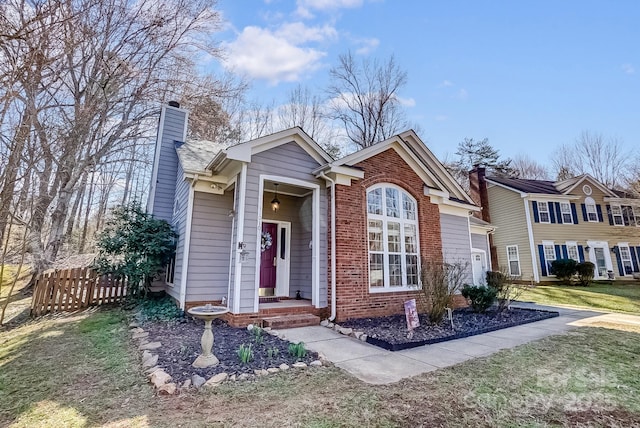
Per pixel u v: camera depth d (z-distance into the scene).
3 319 7.79
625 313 10.34
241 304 6.74
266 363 4.48
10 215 7.19
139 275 8.63
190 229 8.04
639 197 20.31
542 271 18.88
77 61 10.42
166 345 5.25
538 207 19.91
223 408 3.18
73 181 11.91
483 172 20.98
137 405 3.25
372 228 8.73
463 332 6.78
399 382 3.97
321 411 3.14
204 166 8.39
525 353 5.35
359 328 6.88
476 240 15.01
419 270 9.33
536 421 3.02
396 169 9.52
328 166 7.96
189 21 12.41
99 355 4.97
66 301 8.76
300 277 9.73
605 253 20.16
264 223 9.64
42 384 3.88
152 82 12.68
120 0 10.22
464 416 3.09
